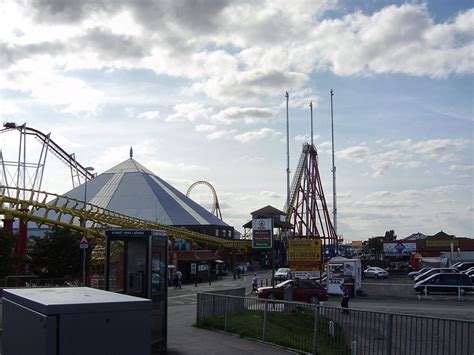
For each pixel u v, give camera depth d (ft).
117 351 15.39
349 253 446.60
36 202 161.17
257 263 352.08
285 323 54.29
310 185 369.09
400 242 344.08
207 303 69.15
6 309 19.62
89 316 15.08
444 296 151.53
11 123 243.81
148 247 47.80
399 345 42.45
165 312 49.98
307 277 149.38
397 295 155.12
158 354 48.62
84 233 171.01
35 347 15.47
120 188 357.20
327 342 48.16
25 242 153.28
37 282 126.93
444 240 342.03
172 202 361.30
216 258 259.39
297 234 368.07
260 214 369.71
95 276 135.64
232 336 60.13
